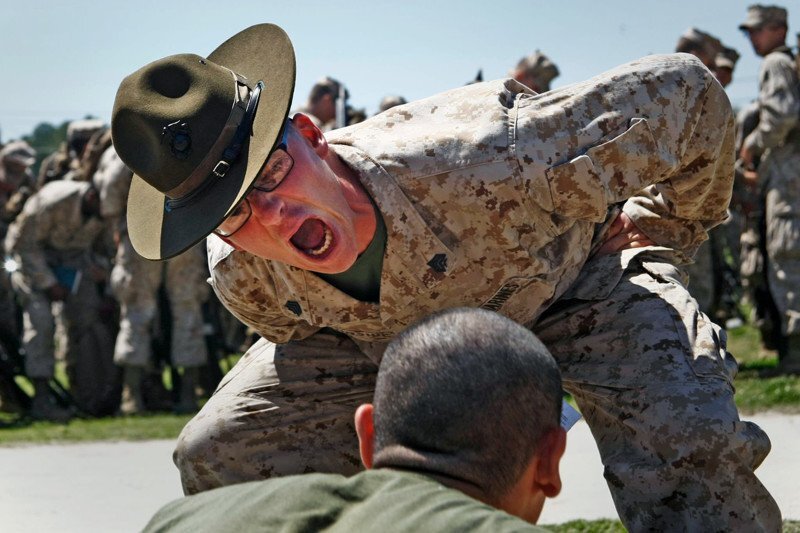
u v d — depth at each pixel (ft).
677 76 10.89
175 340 32.32
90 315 34.42
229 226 10.16
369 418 7.65
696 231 12.31
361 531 6.58
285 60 9.81
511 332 7.20
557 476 7.23
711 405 10.30
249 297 11.35
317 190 10.02
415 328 7.27
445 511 6.56
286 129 10.00
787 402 23.68
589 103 10.64
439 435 6.97
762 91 27.84
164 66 10.10
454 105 10.91
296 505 6.88
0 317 34.91
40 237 33.42
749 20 28.55
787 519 14.79
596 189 10.45
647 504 10.44
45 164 41.42
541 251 10.86
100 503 19.33
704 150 11.25
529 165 10.39
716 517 10.18
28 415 34.50
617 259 11.71
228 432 11.52
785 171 27.89
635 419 10.56
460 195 10.43
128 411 33.04
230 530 6.84
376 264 10.71
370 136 10.74
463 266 10.62
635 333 10.95
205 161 9.78
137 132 9.96
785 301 28.09
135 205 10.85
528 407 7.04
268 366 11.89
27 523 17.98
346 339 11.91
